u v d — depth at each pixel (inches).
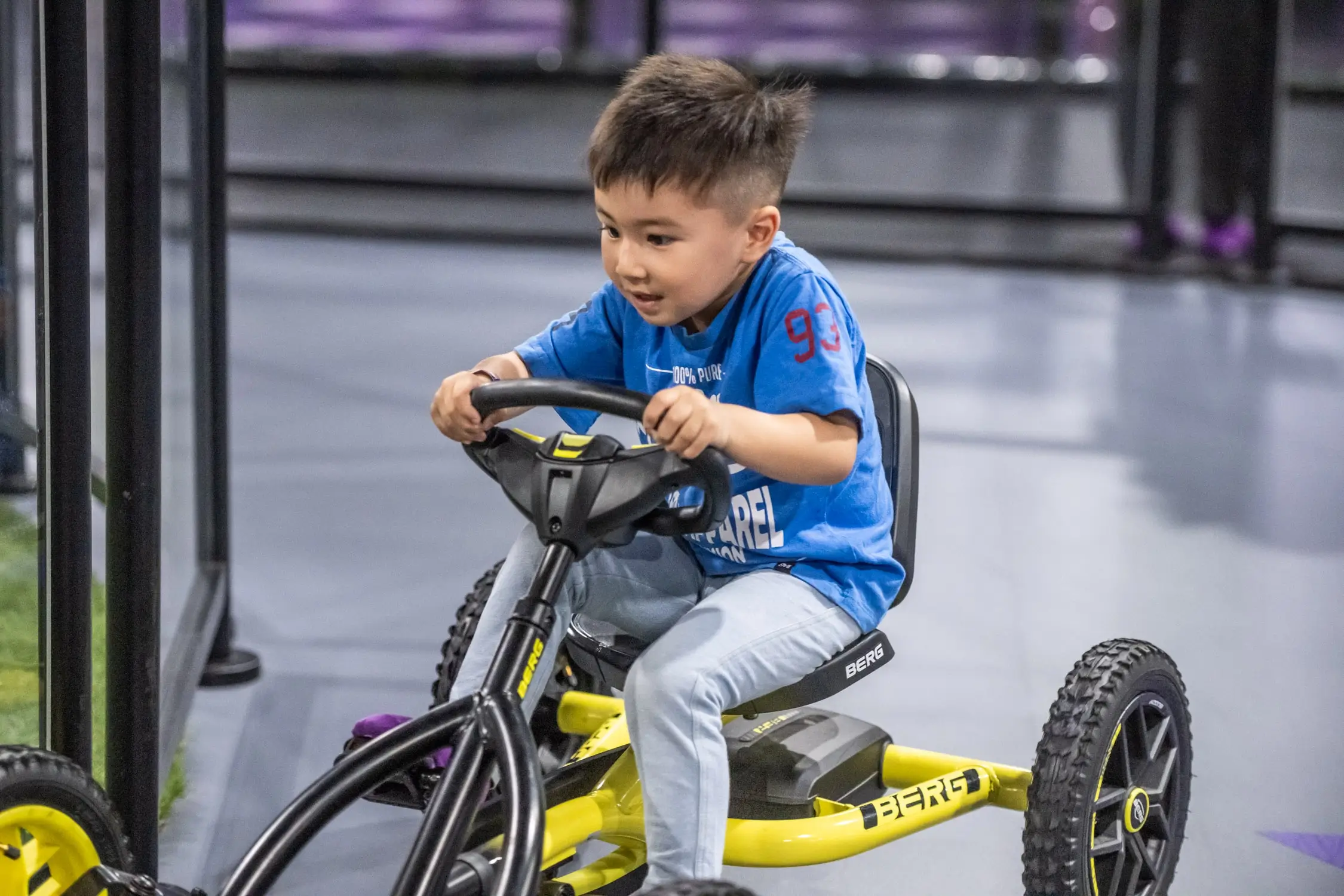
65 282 79.2
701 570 83.5
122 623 87.7
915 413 87.2
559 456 70.9
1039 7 386.9
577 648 81.0
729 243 72.5
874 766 91.9
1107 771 88.0
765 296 76.2
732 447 69.2
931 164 376.8
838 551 79.2
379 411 214.1
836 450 72.7
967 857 104.9
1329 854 104.5
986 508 178.1
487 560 159.5
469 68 382.6
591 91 381.1
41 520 84.3
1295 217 331.6
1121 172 369.7
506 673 67.1
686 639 73.9
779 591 77.3
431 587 151.7
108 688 88.1
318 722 122.3
